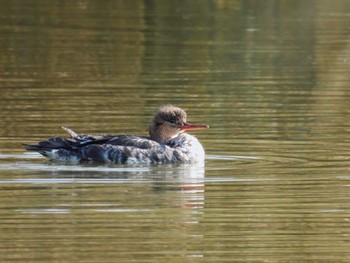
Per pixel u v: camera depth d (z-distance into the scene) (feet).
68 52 83.56
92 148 53.78
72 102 67.00
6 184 48.42
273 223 42.68
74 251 39.09
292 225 42.32
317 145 56.39
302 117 63.31
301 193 46.96
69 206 44.73
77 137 54.90
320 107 66.28
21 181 49.06
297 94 70.18
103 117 62.90
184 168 52.37
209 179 49.65
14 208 44.39
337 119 62.80
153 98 68.39
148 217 43.29
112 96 68.85
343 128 60.34
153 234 41.14
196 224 42.50
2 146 56.03
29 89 70.74
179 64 80.02
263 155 54.49
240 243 40.24
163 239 40.57
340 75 76.54
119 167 52.65
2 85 72.02
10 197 46.11
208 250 39.34
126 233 41.22
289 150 55.36
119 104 66.59
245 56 82.94
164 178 50.11
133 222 42.57
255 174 50.49
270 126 60.90
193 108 65.67
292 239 40.60
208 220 42.96
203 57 82.28
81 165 53.16
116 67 78.48
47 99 67.77
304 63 80.48
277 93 70.49
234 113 64.44
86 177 50.19
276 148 55.83
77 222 42.52
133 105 66.28
